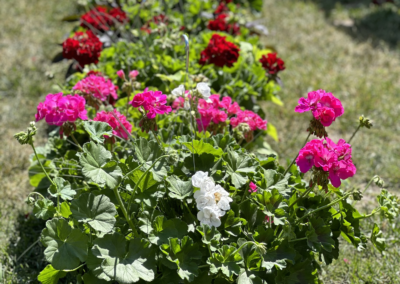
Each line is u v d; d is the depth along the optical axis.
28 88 4.79
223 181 2.17
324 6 7.92
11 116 4.37
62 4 6.89
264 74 3.68
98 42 3.42
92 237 2.11
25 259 2.71
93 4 4.99
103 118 2.46
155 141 2.24
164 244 1.94
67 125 2.26
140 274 1.88
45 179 2.99
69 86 3.47
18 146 3.96
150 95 2.20
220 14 4.66
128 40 4.31
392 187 3.66
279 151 4.04
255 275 2.04
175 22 4.38
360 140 4.22
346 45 6.36
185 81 3.18
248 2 5.55
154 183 2.09
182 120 2.67
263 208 2.16
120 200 1.99
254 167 2.22
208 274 2.10
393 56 6.12
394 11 7.66
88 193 1.98
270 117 4.57
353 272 2.69
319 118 2.14
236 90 3.53
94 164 1.93
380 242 2.27
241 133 2.53
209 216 1.96
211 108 2.64
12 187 3.44
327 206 2.19
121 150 2.72
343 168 2.01
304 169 2.06
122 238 1.96
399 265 2.76
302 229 2.24
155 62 3.57
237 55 3.28
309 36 6.64
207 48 3.29
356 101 4.88
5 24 6.22
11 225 3.00
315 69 5.58
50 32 6.07
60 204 2.17
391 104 4.84
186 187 2.10
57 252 1.89
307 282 2.14
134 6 4.27
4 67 5.14
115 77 3.50
